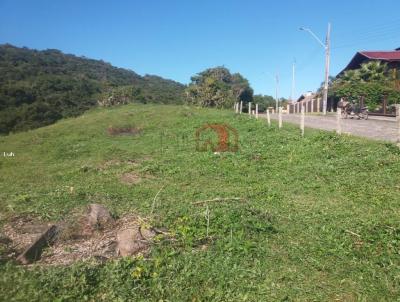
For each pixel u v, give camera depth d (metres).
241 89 70.31
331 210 8.26
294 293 5.07
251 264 5.84
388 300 4.88
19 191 11.41
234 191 10.23
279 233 7.04
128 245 6.21
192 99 55.56
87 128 28.11
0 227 7.85
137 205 9.12
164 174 13.01
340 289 5.18
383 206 8.27
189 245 6.31
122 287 5.07
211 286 5.20
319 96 54.16
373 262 5.81
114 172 13.57
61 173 14.02
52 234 6.92
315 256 6.11
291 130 19.23
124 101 53.91
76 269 5.36
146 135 23.80
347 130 19.53
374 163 11.08
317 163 12.23
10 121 40.16
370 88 35.41
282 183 10.85
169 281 5.26
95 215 7.50
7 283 5.11
